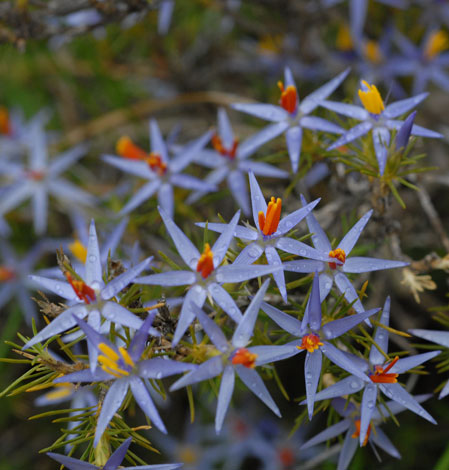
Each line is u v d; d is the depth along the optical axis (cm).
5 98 43
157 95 42
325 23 39
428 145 38
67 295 20
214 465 36
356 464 28
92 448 21
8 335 34
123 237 30
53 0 32
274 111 25
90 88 42
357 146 25
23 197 35
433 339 22
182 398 36
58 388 27
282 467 35
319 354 20
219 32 42
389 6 40
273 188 29
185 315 20
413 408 21
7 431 36
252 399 36
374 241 25
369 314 20
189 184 28
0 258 36
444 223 35
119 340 23
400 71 36
